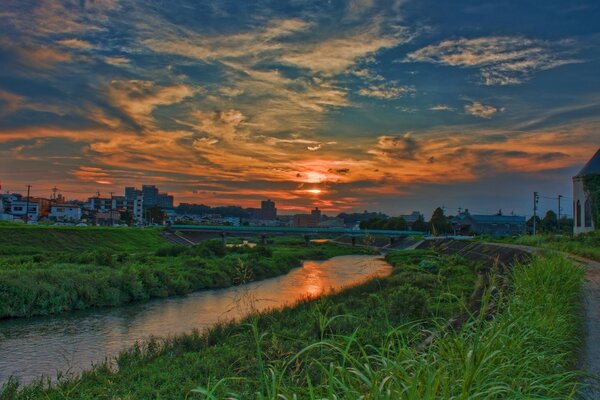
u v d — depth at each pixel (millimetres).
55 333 21953
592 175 48062
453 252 51531
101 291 29891
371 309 17188
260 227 98688
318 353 8945
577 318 9805
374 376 3096
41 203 142750
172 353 14398
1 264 37719
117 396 10297
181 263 45906
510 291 10773
